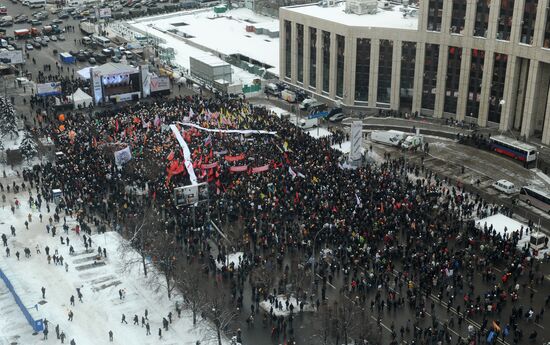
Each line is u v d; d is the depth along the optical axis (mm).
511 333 76688
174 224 98375
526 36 128500
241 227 96438
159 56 193750
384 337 76250
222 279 87250
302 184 105375
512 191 111438
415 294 82375
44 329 77938
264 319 79250
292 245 92625
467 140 132125
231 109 141875
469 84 140000
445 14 137250
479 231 94188
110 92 157625
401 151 128875
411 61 145000
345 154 123688
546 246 91688
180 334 77875
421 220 95750
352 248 89938
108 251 94750
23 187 114000
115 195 106438
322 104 152875
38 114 145500
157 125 130500
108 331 78500
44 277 89000
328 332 75375
